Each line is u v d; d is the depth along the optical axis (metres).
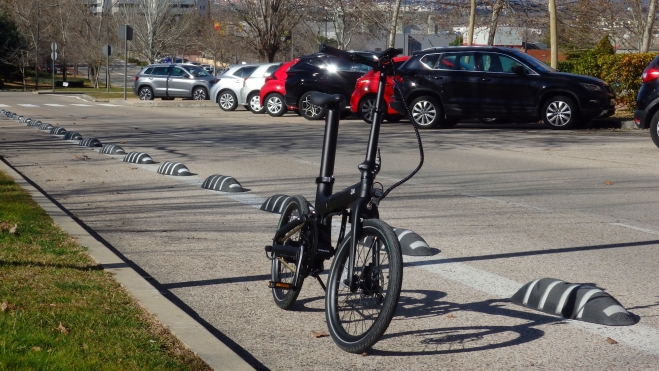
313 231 4.56
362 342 3.96
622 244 6.99
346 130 19.16
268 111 25.91
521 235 7.37
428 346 4.40
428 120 19.47
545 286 5.17
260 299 5.33
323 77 23.39
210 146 15.82
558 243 7.03
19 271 5.42
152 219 8.16
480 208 8.78
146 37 66.31
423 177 11.23
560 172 11.66
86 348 3.95
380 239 3.95
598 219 8.15
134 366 3.75
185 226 7.80
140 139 17.50
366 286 4.02
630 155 13.62
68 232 6.96
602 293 5.00
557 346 4.41
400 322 4.83
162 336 4.28
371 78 20.95
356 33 44.22
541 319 4.91
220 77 30.02
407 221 8.05
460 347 4.39
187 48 73.94
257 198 9.48
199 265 6.25
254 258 6.48
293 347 4.41
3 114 26.31
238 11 42.22
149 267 6.18
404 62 19.97
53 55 51.56
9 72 66.12
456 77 19.08
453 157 13.59
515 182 10.72
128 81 77.75
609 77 20.88
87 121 23.45
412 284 5.70
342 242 4.28
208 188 10.17
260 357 4.26
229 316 4.96
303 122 22.80
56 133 18.41
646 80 14.59
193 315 4.98
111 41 66.88
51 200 9.09
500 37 49.16
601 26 40.09
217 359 3.95
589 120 19.11
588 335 4.60
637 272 6.05
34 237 6.60
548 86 18.39
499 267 6.20
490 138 16.81
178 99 38.50
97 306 4.72
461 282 5.76
